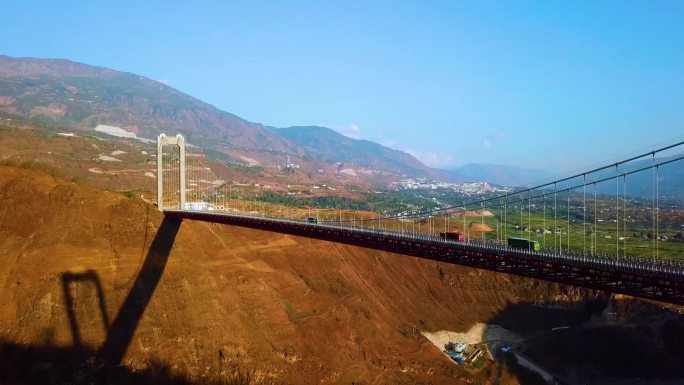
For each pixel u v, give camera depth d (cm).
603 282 3975
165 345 6850
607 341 10694
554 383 9544
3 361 6147
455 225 13775
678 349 10450
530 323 11106
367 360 8088
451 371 8506
